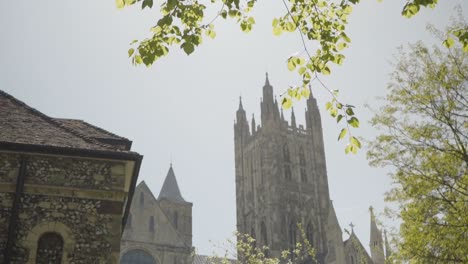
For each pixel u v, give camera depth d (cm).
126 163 1877
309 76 1377
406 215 2164
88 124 2291
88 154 1820
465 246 2017
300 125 9200
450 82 2175
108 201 1786
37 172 1773
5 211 1688
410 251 2130
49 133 1936
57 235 1719
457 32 1344
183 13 1201
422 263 2103
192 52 1227
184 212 6306
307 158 8944
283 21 1368
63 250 1683
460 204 2056
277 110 9038
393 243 2230
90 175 1814
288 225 8069
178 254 5578
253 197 8706
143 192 5769
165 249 5550
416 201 2153
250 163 9125
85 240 1714
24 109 2133
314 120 9338
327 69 1383
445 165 2138
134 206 5653
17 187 1719
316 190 8631
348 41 1354
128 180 2052
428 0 1204
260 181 8638
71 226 1723
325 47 1349
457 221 2045
